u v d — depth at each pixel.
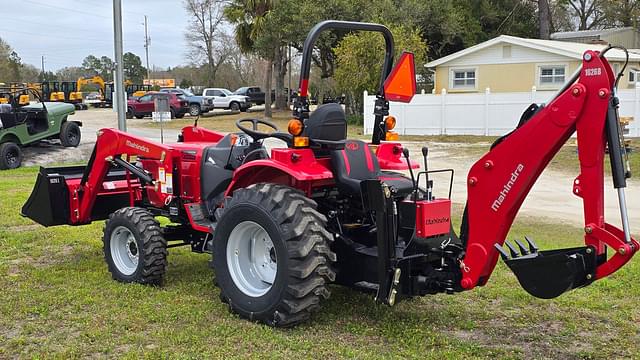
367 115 24.39
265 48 34.38
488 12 38.84
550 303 5.48
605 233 3.91
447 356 4.31
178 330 4.78
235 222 5.02
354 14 30.50
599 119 3.87
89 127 31.67
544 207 11.19
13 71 71.38
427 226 4.63
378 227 4.56
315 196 5.27
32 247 7.70
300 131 4.82
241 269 5.11
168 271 6.58
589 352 4.43
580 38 32.19
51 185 6.82
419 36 29.64
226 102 41.97
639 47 34.41
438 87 27.84
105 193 6.95
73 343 4.58
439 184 13.77
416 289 4.74
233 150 6.04
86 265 6.82
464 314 5.23
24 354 4.39
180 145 6.61
